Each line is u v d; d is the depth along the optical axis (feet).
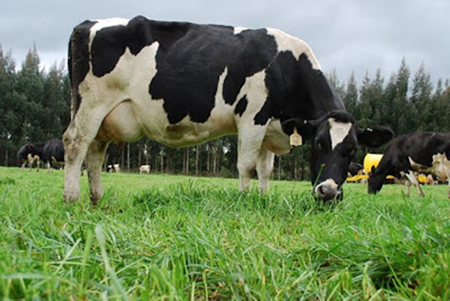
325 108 19.25
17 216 11.50
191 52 18.93
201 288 6.56
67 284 5.25
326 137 17.19
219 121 19.45
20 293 4.57
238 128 19.51
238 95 19.10
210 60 18.92
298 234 11.02
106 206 16.28
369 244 7.82
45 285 4.84
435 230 7.99
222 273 6.62
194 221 11.04
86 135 18.34
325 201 15.78
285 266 7.02
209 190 17.92
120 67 18.49
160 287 5.64
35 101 196.85
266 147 21.56
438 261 6.41
